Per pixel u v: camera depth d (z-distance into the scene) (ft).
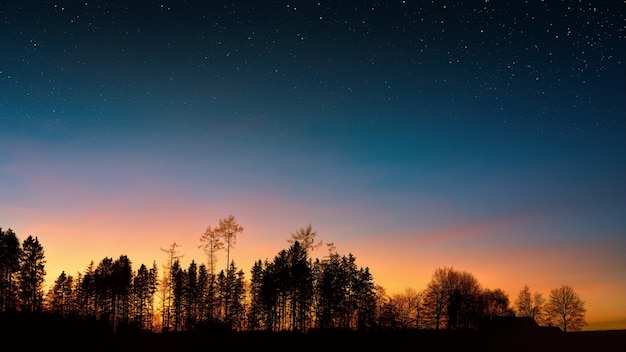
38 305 216.33
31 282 213.66
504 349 144.46
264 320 227.81
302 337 165.78
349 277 226.17
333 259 228.02
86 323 170.50
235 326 225.76
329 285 216.33
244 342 152.35
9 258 207.00
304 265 210.38
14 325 151.02
